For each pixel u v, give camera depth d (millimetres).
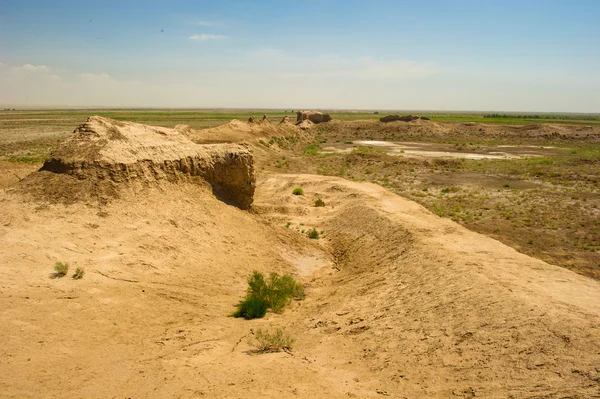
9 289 12844
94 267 15414
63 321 11812
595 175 48844
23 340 10438
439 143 89688
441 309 12984
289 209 31391
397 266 18859
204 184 24938
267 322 14508
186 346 11516
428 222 25047
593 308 11734
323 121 122312
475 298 12992
